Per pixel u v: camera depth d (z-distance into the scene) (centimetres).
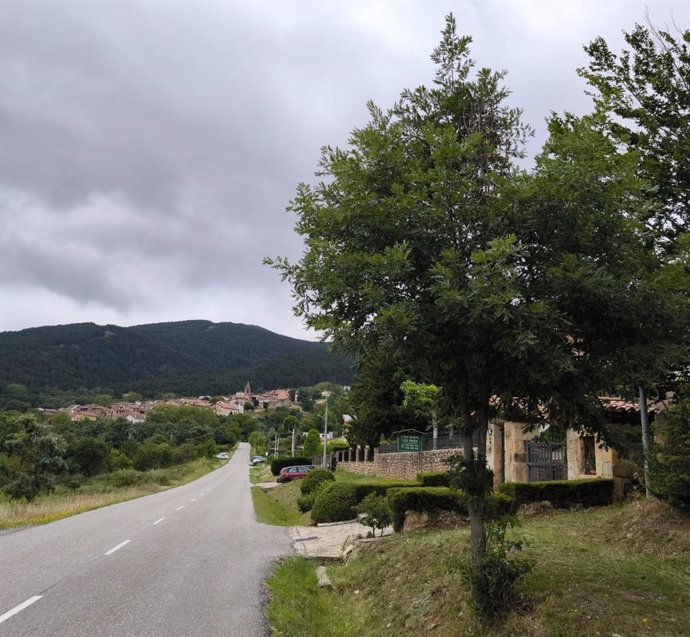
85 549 1264
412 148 640
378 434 3944
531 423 667
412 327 520
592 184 545
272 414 15750
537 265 563
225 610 779
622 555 793
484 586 608
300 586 973
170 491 4066
